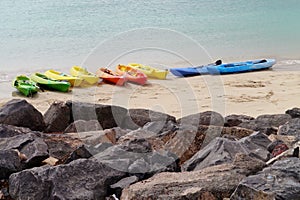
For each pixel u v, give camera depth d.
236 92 15.17
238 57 23.06
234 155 5.26
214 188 4.29
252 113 12.59
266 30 31.03
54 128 7.49
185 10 38.28
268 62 19.45
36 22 31.88
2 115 7.07
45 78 16.50
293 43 26.58
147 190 4.30
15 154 5.16
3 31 28.83
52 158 5.66
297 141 6.16
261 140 6.07
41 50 23.62
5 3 39.47
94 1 41.06
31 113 7.25
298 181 4.16
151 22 32.72
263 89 15.75
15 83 16.02
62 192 4.45
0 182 4.96
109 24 31.44
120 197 4.51
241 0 44.97
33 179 4.57
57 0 41.12
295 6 42.41
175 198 4.18
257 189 3.97
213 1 43.28
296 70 19.55
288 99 14.48
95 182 4.62
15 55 22.41
